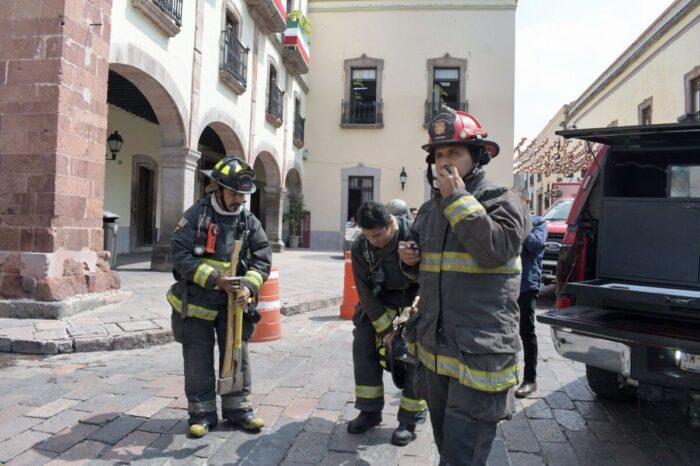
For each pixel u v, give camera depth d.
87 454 3.04
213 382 3.41
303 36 18.52
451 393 2.16
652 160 4.14
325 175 21.88
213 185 3.39
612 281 3.69
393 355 3.18
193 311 3.29
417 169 21.42
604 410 3.98
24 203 6.39
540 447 3.32
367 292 3.28
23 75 6.45
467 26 21.25
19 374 4.58
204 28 11.40
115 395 4.05
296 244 21.72
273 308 6.05
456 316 2.13
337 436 3.39
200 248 3.27
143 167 16.03
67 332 5.58
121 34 8.24
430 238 2.26
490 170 20.98
